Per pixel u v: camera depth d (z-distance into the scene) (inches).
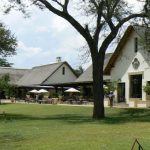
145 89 1787.6
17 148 609.6
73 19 1235.2
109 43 1262.3
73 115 1406.3
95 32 1261.1
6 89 2728.8
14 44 1567.4
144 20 1312.7
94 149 577.0
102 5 1245.7
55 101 2476.6
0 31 1520.7
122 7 1277.1
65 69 3371.1
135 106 1846.7
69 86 2970.0
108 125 970.7
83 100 2316.7
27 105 2165.4
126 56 1993.1
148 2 1275.8
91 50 1261.1
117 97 2025.1
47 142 659.4
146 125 947.3
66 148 592.7
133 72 1950.1
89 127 922.1
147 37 1445.6
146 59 1877.5
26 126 964.6
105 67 2087.8
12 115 1444.4
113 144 615.2
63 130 854.5
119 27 1261.1
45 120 1167.0
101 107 1251.2
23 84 3558.1
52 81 3307.1
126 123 1023.0
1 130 868.0
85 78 2532.0
